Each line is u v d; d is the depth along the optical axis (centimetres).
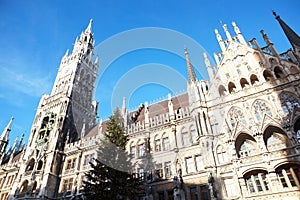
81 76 5475
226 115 2844
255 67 3014
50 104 4912
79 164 3794
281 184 2244
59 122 4397
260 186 2348
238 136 2702
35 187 3744
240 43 3356
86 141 4078
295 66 2803
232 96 2947
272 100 2667
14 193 3716
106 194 2064
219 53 3512
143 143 3359
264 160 2342
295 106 2488
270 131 2617
